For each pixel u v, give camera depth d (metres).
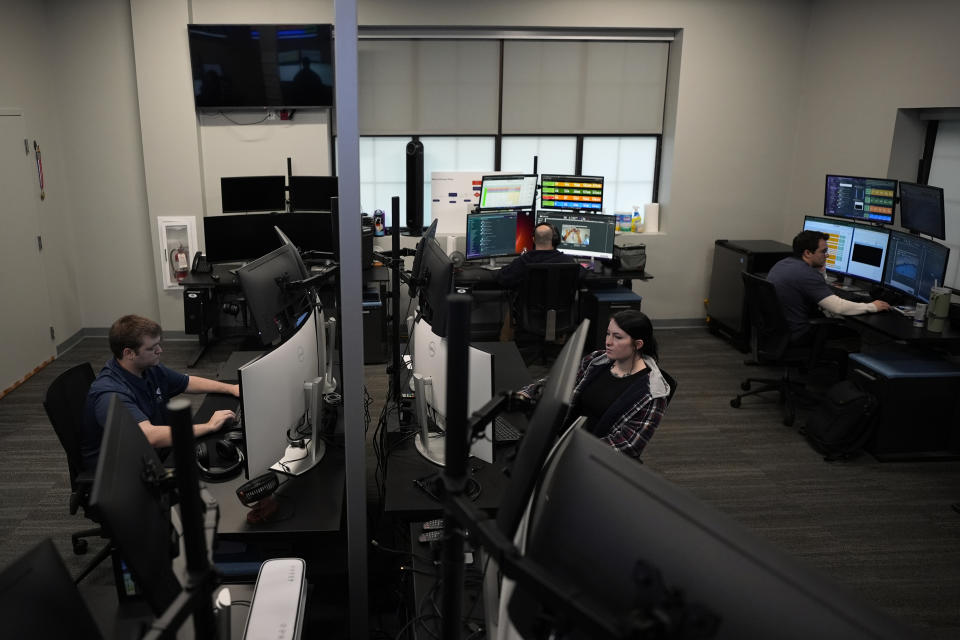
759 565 0.77
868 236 4.73
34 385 4.84
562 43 5.87
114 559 1.75
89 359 5.35
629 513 0.87
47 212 5.27
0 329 4.62
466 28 5.70
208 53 5.27
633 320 2.45
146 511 1.15
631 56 5.96
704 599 0.77
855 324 4.43
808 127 5.93
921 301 4.18
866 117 5.26
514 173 5.59
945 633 2.62
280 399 2.21
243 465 2.39
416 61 5.79
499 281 5.14
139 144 5.58
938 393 3.89
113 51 5.40
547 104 5.99
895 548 3.15
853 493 3.61
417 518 2.21
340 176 1.87
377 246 5.86
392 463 2.47
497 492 2.29
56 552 1.13
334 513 2.18
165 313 5.76
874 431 3.96
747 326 5.66
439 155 6.04
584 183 5.61
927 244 4.12
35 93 5.13
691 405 4.66
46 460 3.82
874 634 0.68
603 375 2.61
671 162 6.03
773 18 5.84
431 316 2.52
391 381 3.02
